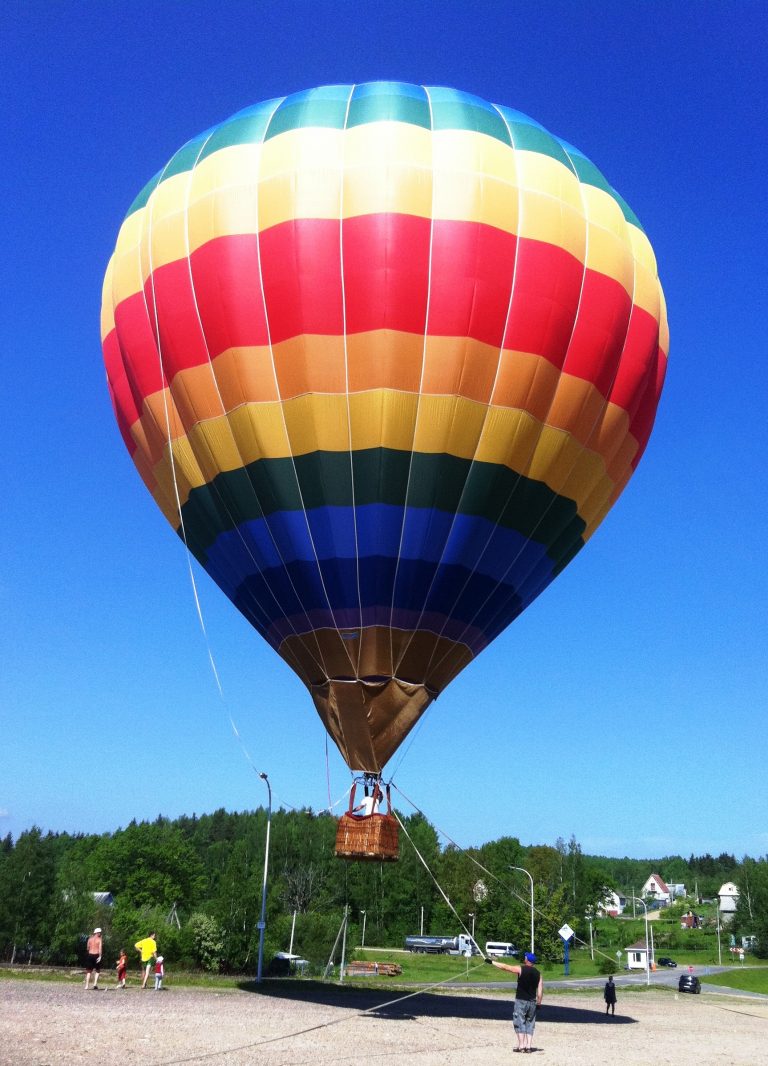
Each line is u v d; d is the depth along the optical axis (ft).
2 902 145.28
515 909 281.33
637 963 265.13
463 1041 53.16
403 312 56.29
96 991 71.36
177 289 61.00
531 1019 50.39
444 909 344.28
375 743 59.82
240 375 58.70
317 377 57.21
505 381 58.03
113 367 69.36
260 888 140.36
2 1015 50.75
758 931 362.94
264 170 59.67
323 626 60.13
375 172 57.67
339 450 57.77
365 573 58.80
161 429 64.85
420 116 61.00
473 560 60.34
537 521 62.80
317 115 61.31
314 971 152.05
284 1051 43.80
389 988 107.65
